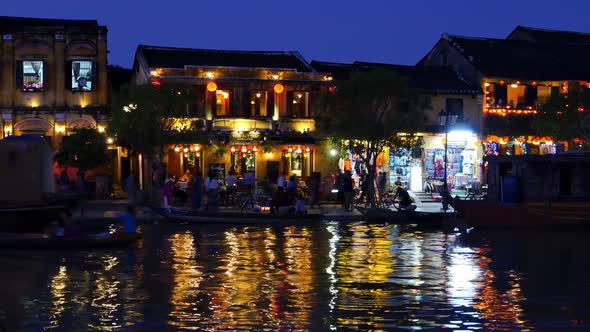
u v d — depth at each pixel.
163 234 33.50
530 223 37.69
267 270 24.02
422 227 37.78
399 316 18.03
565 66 59.59
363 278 22.72
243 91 51.19
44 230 32.25
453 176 54.94
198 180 40.62
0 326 17.05
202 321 17.47
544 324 17.41
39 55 51.03
